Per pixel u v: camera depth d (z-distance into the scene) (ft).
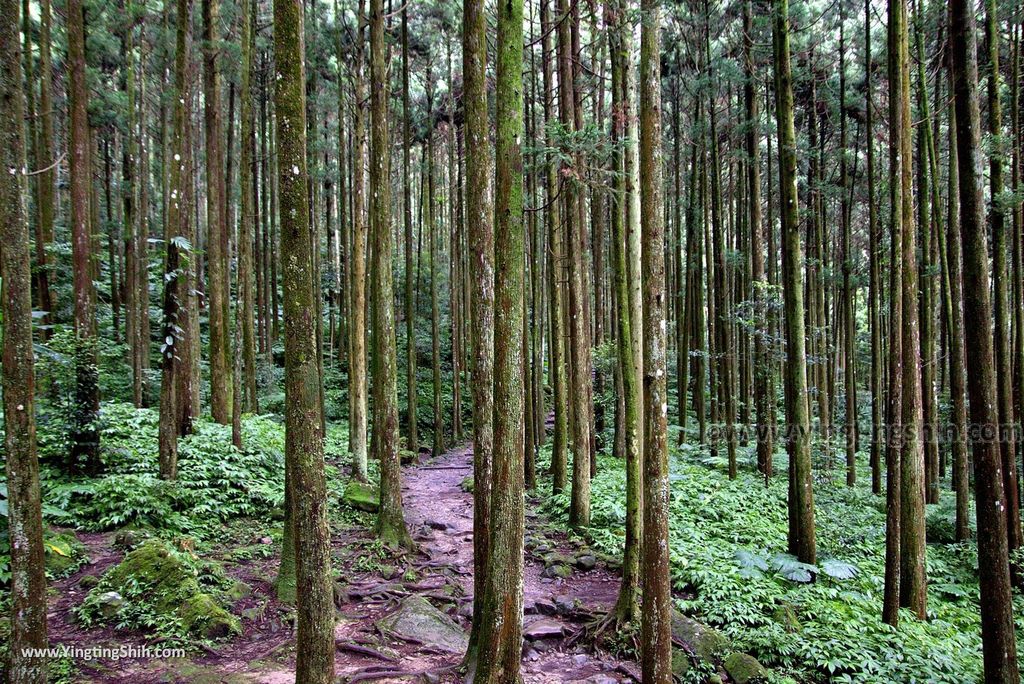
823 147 51.26
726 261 53.42
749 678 17.76
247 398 52.95
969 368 13.42
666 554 13.48
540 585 25.67
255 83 63.67
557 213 36.88
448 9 49.47
